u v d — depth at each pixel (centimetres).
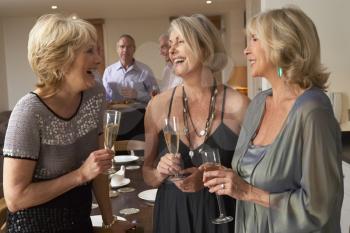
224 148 158
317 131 119
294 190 128
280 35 125
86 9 827
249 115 150
